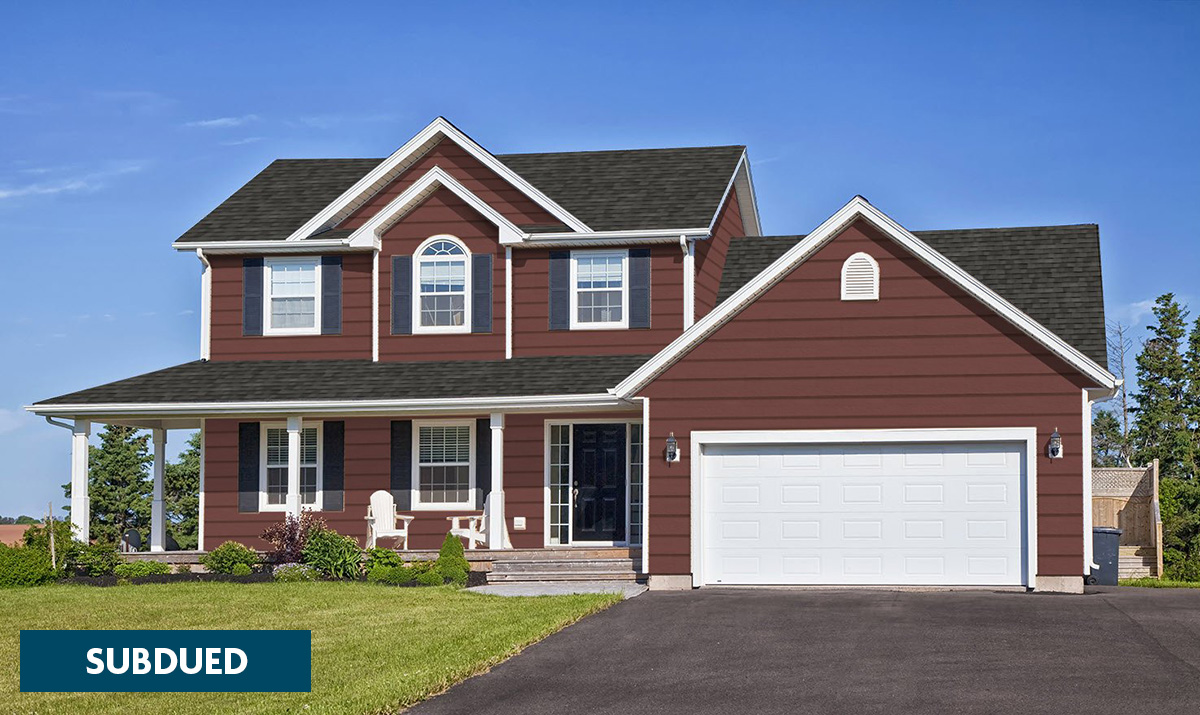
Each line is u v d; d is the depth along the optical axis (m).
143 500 40.66
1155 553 27.03
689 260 26.17
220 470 27.02
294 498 24.70
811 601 19.31
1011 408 20.84
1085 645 15.32
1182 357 39.16
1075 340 21.69
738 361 21.69
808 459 21.59
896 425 21.17
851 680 13.62
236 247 27.25
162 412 24.81
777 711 12.40
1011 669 14.00
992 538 20.95
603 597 19.67
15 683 14.62
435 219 26.94
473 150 27.09
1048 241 24.58
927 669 14.09
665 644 15.87
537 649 15.65
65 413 24.97
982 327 21.02
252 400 24.77
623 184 28.16
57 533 23.81
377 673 14.24
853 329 21.41
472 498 26.28
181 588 21.69
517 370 25.53
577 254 26.53
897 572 21.23
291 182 29.98
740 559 21.66
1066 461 20.66
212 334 27.50
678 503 21.73
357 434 26.66
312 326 27.27
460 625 17.19
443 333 26.70
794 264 21.58
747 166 30.12
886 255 21.36
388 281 26.94
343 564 23.25
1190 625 16.62
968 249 24.77
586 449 25.83
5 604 19.77
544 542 25.59
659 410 21.86
